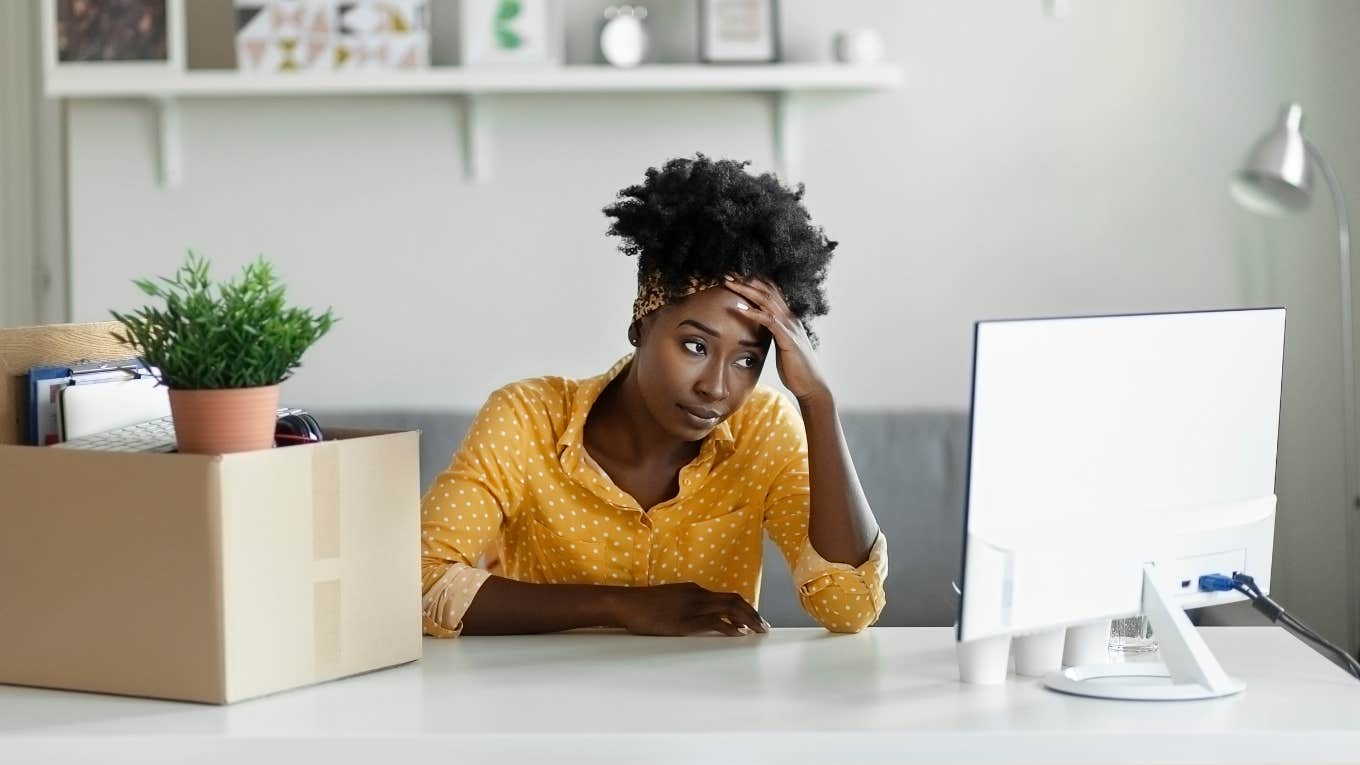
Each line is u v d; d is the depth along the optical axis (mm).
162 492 1183
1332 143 3227
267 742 1104
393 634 1332
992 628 1166
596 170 3305
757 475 1771
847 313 3307
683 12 3244
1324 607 3260
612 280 3324
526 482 1767
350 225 3326
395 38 3150
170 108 3279
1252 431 1319
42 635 1246
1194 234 3268
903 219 3289
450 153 3311
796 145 3281
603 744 1105
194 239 3334
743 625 1525
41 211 3338
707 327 1525
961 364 3307
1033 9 3250
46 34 3137
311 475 1244
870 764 1110
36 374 1353
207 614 1179
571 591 1560
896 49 3260
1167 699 1213
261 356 1192
